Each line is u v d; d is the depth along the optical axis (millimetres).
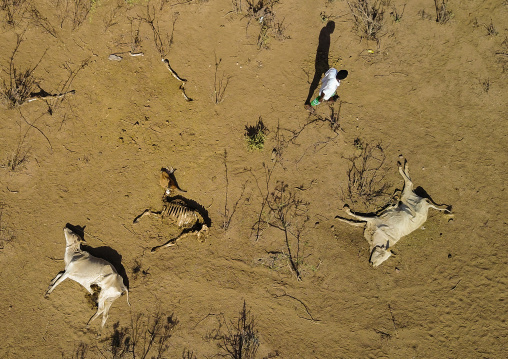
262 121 6598
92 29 6711
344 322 6113
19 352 5848
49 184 6281
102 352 5953
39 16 6672
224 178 6430
